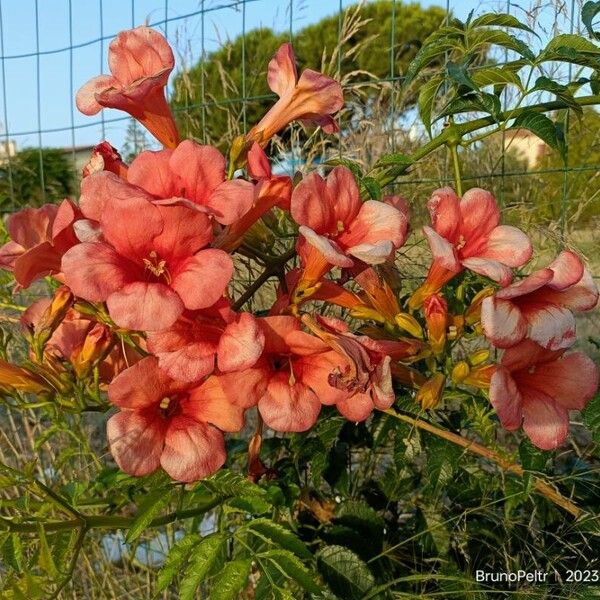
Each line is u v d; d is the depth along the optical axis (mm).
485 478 547
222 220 371
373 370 393
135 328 349
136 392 389
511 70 530
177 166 389
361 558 534
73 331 475
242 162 471
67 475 767
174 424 401
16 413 888
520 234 422
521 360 406
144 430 392
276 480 542
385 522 584
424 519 568
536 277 388
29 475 434
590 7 503
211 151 389
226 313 376
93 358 442
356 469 657
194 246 373
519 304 403
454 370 431
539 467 479
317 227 401
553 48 501
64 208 407
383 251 383
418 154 535
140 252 372
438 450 506
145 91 429
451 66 502
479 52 623
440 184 735
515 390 395
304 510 595
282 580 458
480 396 516
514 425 394
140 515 443
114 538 790
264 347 393
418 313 529
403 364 462
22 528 416
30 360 471
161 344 375
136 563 746
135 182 391
